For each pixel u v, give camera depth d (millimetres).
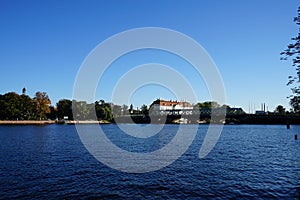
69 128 122062
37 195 20312
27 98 162750
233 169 30453
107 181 24734
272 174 27750
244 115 146000
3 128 118812
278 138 75062
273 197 20156
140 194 21000
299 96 25703
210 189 22312
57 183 23688
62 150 45906
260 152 45438
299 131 107375
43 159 36094
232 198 19984
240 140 68750
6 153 41594
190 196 20516
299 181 24750
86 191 21547
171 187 22906
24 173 27297
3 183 23375
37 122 159125
